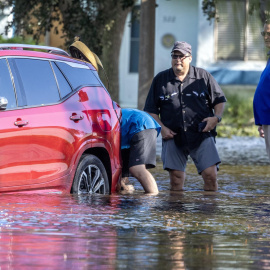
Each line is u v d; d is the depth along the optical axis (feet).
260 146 156.66
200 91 76.89
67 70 66.80
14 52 61.82
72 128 63.72
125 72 268.41
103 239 42.45
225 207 58.95
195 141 76.89
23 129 58.65
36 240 41.57
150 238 43.14
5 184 57.31
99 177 68.18
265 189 78.95
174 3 258.57
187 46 76.59
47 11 161.68
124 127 73.41
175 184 78.28
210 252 38.83
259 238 43.96
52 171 61.62
